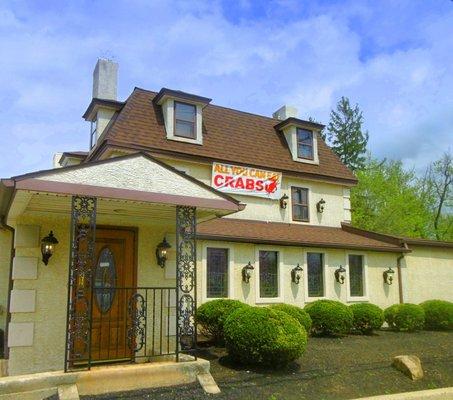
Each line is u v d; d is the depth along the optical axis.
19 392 5.15
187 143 13.27
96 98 13.66
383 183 28.05
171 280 7.98
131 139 12.10
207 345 9.70
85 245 7.30
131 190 5.95
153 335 6.89
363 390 6.76
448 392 6.58
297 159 15.65
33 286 6.75
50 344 6.71
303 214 15.34
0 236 8.66
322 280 13.59
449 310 13.12
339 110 32.72
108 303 7.41
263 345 7.08
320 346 9.58
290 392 6.28
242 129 15.41
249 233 12.32
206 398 5.74
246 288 11.90
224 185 13.51
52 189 5.36
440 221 31.11
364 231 15.68
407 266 15.36
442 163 31.47
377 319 12.08
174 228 8.17
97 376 5.59
